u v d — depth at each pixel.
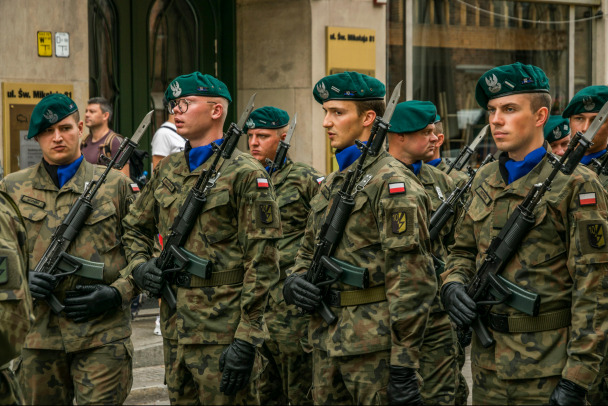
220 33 11.82
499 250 4.40
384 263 4.73
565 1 13.80
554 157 4.36
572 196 4.23
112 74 10.93
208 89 5.19
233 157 5.08
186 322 5.01
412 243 4.57
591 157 5.93
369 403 4.74
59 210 5.48
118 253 5.55
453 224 6.54
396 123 6.34
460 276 4.73
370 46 11.62
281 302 6.30
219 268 5.01
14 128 9.15
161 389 7.71
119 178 5.64
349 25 11.44
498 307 4.43
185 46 11.56
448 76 12.89
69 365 5.44
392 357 4.61
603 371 5.24
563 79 14.03
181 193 5.14
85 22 9.69
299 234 6.45
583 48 14.13
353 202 4.80
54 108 5.45
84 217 5.44
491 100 4.52
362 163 4.82
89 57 10.65
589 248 4.16
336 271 4.80
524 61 13.62
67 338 5.28
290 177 6.49
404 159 6.46
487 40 13.25
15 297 3.54
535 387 4.33
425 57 12.66
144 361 8.39
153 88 11.32
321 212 5.10
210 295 4.99
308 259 5.20
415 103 6.39
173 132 9.17
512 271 4.38
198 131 5.20
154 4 11.24
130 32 11.05
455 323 4.57
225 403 5.06
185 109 5.16
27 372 5.34
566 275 4.29
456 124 13.01
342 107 5.06
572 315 4.20
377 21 11.68
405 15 12.43
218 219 5.00
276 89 11.51
